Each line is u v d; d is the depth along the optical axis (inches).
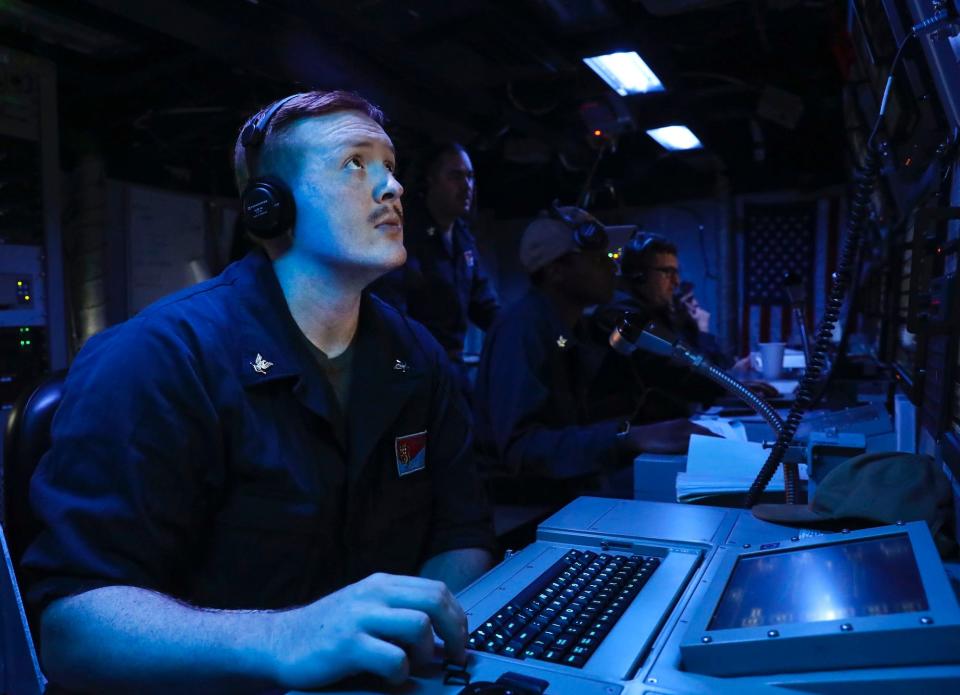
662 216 256.5
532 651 28.9
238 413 39.8
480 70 155.3
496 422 80.7
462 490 50.1
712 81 170.9
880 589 27.4
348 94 42.4
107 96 155.2
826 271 234.8
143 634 31.2
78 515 34.9
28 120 113.4
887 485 41.1
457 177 122.3
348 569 43.8
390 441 46.1
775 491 56.8
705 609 30.4
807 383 52.2
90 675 31.9
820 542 34.4
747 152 231.3
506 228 269.1
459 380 125.4
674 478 67.8
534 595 34.6
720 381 57.1
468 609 33.4
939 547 37.9
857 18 60.9
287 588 40.7
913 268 44.8
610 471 76.3
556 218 86.0
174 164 181.6
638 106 170.6
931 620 23.7
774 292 241.0
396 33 124.7
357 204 40.1
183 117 162.6
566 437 76.5
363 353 45.2
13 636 30.8
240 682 29.2
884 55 56.0
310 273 42.1
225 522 40.0
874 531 33.1
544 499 84.2
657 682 26.0
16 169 112.3
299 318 43.3
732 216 243.0
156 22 102.5
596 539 43.0
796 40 149.0
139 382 37.2
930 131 48.9
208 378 39.4
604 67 138.2
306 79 125.6
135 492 35.7
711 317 250.1
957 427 43.2
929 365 52.2
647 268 118.3
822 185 227.9
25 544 43.1
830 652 24.8
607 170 238.2
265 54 114.8
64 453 36.3
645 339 58.5
